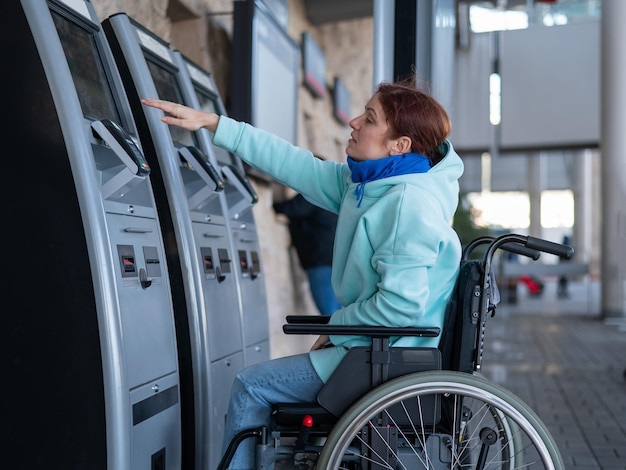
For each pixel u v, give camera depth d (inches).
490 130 473.1
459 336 76.4
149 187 90.5
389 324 72.4
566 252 73.7
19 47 75.0
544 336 371.6
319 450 73.4
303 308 222.7
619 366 266.7
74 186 73.7
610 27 429.7
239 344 115.4
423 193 74.1
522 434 84.8
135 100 99.1
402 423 72.9
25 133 74.9
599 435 158.9
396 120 77.0
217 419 103.9
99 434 74.0
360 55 315.3
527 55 467.2
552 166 1407.5
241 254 123.1
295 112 196.7
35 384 75.1
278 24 178.2
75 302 74.1
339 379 73.2
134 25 104.3
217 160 119.7
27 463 75.5
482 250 324.5
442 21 124.0
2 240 75.5
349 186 80.5
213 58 161.5
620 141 433.7
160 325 87.7
